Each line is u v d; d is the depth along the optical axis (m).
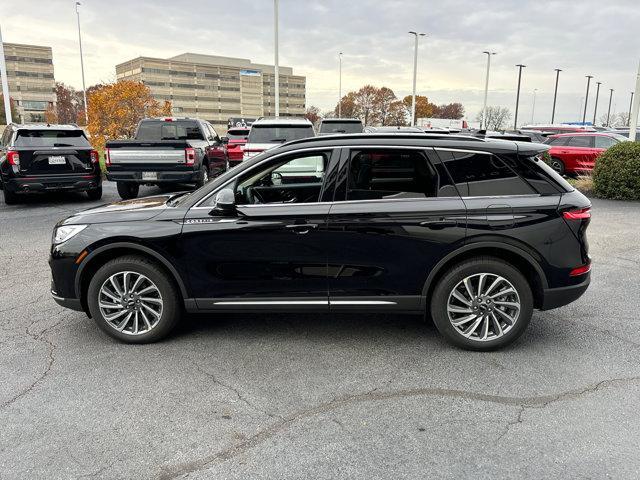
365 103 72.88
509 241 3.96
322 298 4.20
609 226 9.15
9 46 129.62
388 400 3.47
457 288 4.11
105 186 15.36
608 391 3.56
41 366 4.01
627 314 5.00
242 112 147.88
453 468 2.77
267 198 4.27
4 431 3.15
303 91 159.25
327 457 2.88
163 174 11.30
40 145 11.16
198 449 2.96
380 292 4.15
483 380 3.73
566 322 4.82
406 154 4.07
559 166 16.78
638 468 2.75
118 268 4.29
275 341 4.46
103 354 4.22
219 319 4.99
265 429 3.15
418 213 4.00
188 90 137.38
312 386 3.67
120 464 2.84
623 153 12.01
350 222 4.05
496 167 4.04
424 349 4.27
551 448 2.93
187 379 3.78
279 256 4.15
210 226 4.16
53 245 4.40
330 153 4.14
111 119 33.62
